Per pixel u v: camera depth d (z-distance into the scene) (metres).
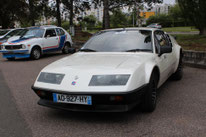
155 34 4.28
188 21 14.56
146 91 3.22
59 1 22.98
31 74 7.01
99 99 2.85
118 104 2.90
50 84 3.11
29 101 4.24
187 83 5.33
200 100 4.03
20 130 2.97
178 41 12.97
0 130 2.98
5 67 8.69
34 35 11.01
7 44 10.30
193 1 13.39
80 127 3.00
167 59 4.34
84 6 24.22
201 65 7.20
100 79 2.89
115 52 3.81
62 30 12.42
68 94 2.90
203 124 3.00
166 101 4.02
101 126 3.01
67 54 12.21
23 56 10.24
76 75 3.03
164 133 2.76
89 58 3.62
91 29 52.62
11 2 27.22
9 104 4.07
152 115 3.34
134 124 3.04
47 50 11.23
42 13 24.58
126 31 4.32
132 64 3.15
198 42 12.04
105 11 16.33
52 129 2.97
